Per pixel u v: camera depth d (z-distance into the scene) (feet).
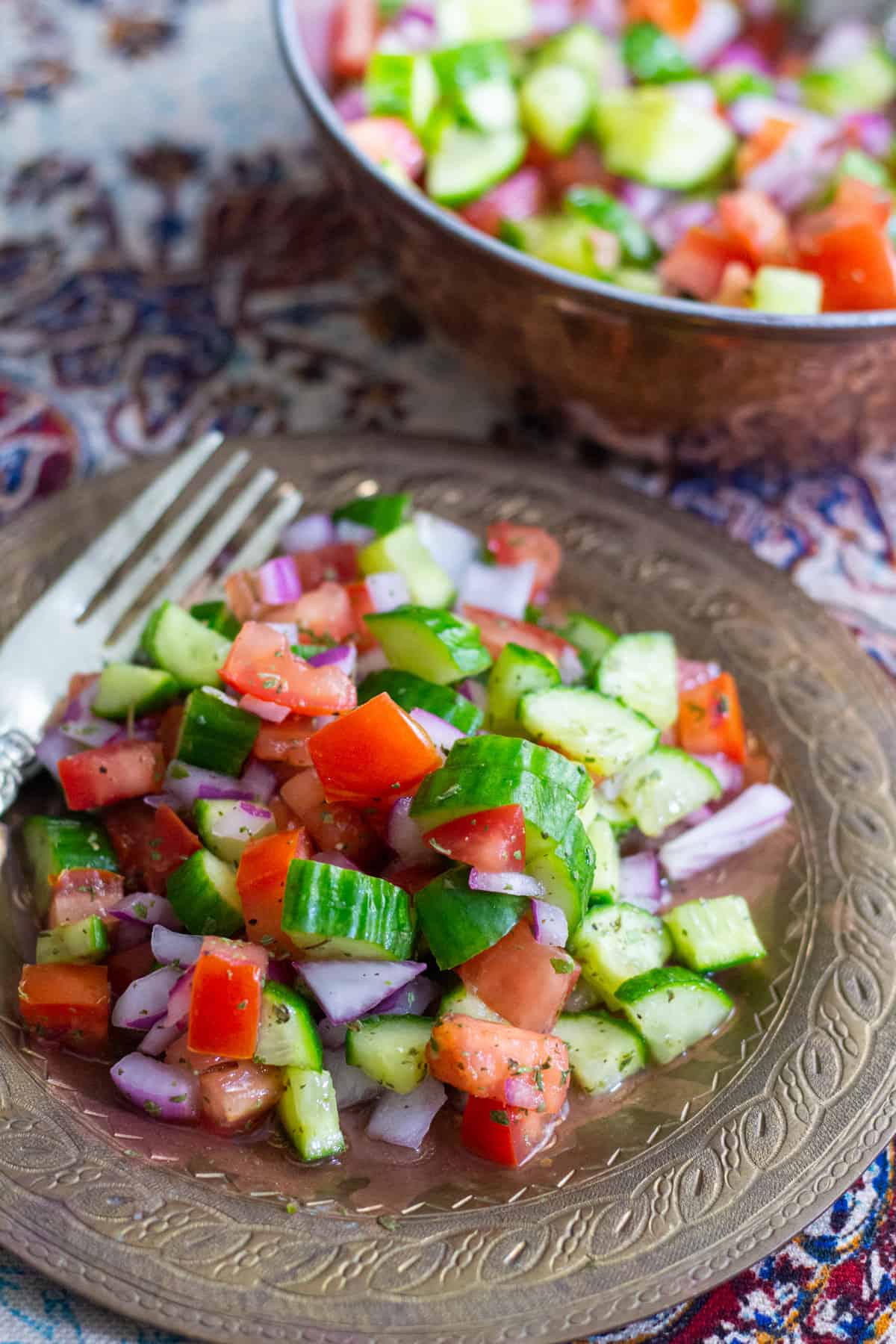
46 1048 1.50
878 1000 1.52
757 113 1.94
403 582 1.64
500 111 1.91
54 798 1.60
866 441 1.83
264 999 1.47
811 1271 1.48
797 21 2.08
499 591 1.67
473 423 1.90
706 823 1.59
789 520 1.85
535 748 1.51
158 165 2.06
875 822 1.59
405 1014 1.50
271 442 1.77
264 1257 1.42
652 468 1.89
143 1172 1.45
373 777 1.51
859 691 1.65
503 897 1.49
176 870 1.53
